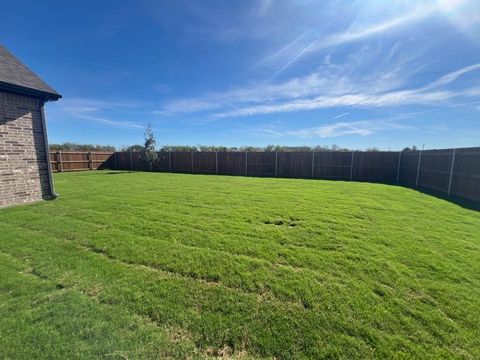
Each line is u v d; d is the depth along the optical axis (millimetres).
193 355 1839
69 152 19391
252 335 2043
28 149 6996
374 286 2791
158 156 21000
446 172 9648
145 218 5422
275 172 17500
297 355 1857
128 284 2764
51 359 1760
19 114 6750
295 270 3146
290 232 4582
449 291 2723
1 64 6820
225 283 2824
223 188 10125
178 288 2701
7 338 1939
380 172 15164
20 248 3754
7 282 2775
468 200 8062
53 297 2504
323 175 16375
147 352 1847
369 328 2133
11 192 6609
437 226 5086
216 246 3879
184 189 9781
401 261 3441
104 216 5566
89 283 2777
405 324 2186
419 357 1840
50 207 6445
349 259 3480
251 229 4723
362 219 5535
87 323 2131
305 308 2402
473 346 1951
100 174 16891
